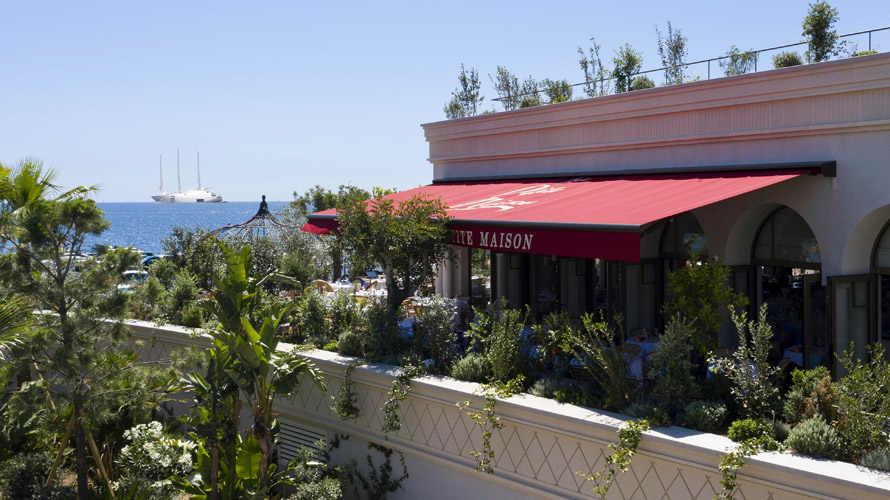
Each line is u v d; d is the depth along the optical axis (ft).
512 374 46.50
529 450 41.96
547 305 69.77
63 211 49.67
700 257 55.98
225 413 48.34
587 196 53.36
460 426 45.98
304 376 57.36
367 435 52.31
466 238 52.31
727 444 33.76
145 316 76.38
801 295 51.75
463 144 78.69
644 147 59.57
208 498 47.47
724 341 51.78
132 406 53.67
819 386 35.14
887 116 43.57
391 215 54.39
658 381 40.52
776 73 49.06
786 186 48.83
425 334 54.54
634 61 94.48
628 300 58.29
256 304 62.23
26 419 54.60
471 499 45.96
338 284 110.63
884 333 47.85
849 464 30.78
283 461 60.13
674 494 35.27
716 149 54.13
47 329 49.65
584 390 42.45
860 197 44.96
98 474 56.13
